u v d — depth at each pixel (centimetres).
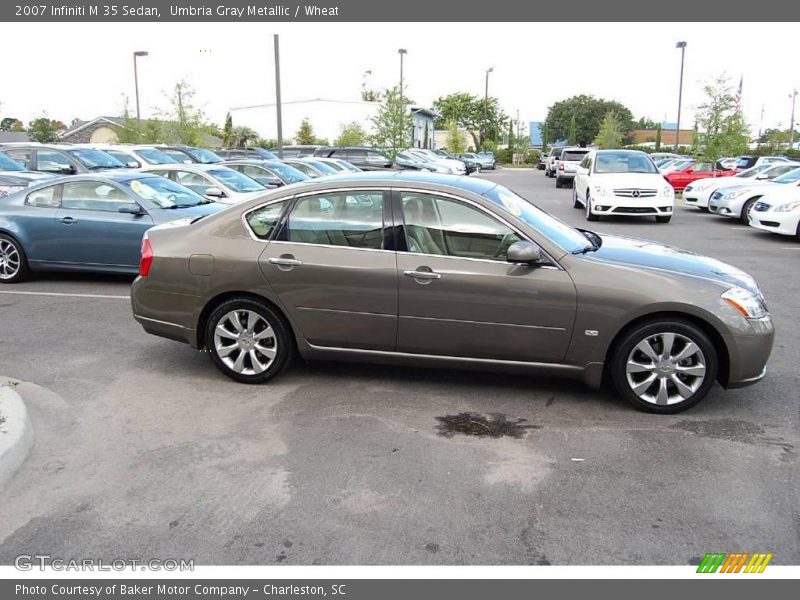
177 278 535
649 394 486
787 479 393
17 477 392
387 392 525
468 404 502
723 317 463
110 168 1664
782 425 468
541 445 436
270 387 534
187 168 1291
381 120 3009
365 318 507
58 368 578
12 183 1439
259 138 4759
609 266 477
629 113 10319
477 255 491
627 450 429
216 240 531
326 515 354
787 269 1051
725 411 492
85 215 896
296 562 318
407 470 402
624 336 478
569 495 374
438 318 494
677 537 337
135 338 667
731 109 2809
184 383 544
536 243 483
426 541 333
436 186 502
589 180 1750
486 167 5581
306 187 521
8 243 920
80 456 419
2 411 439
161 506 363
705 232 1516
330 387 534
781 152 5216
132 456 420
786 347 642
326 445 434
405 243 500
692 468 405
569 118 10156
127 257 893
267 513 356
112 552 326
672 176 2739
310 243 515
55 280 953
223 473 398
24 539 336
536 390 529
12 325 712
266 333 530
